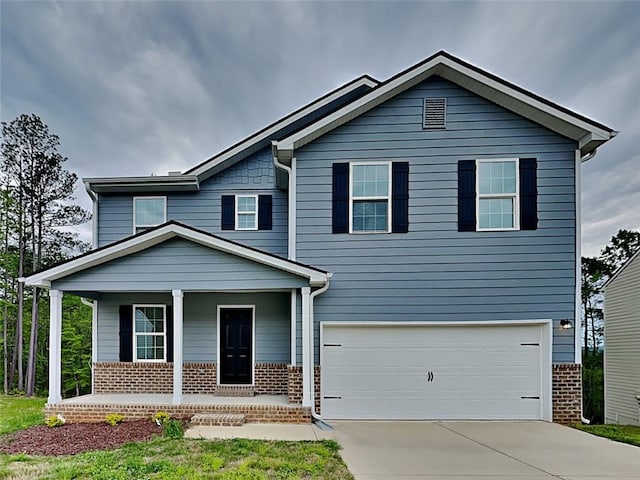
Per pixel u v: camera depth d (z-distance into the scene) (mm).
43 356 22531
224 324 10758
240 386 10359
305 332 8492
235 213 11250
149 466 5262
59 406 8570
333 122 8977
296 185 9133
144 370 10734
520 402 8688
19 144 18703
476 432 7594
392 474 5207
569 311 8680
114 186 11125
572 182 8836
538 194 8883
